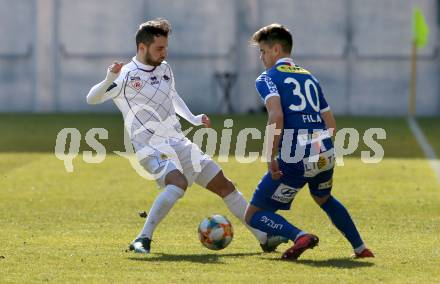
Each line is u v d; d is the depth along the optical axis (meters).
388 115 84.44
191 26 85.31
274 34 26.09
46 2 85.56
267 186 25.73
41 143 60.16
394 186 43.31
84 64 85.75
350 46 84.56
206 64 85.25
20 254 26.88
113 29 85.75
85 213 35.91
